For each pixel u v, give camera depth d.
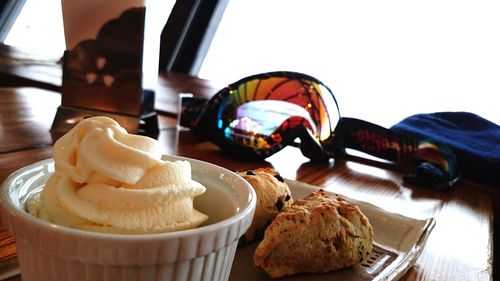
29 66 1.05
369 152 0.60
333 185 0.50
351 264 0.37
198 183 0.31
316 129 0.57
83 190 0.27
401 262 0.37
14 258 0.32
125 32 0.53
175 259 0.24
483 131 0.63
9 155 0.46
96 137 0.28
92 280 0.24
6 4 1.45
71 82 0.54
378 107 0.88
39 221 0.23
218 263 0.27
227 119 0.55
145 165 0.28
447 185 0.54
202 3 1.17
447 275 0.37
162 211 0.27
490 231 0.45
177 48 1.20
